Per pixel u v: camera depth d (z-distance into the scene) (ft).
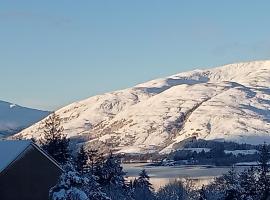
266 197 207.62
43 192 163.12
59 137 279.49
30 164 162.50
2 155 160.76
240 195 208.95
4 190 158.81
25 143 162.61
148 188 374.02
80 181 107.24
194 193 385.09
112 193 269.64
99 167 281.74
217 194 321.11
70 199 105.19
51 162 164.55
